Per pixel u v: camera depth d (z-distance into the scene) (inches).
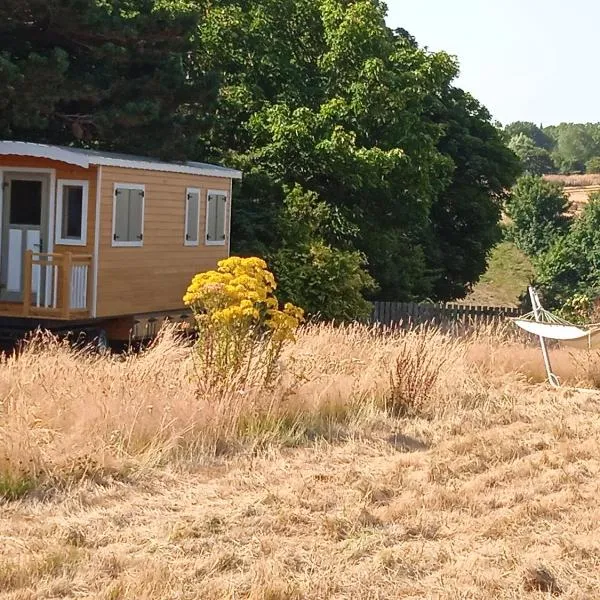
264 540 308.5
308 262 1064.2
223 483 378.0
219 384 469.7
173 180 839.1
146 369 479.2
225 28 1185.4
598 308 1045.2
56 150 721.0
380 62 1167.6
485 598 272.2
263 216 1100.5
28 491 346.3
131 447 398.0
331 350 633.0
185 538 309.1
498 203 1643.7
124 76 1020.5
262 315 498.3
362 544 312.0
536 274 2314.2
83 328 765.9
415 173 1205.7
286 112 1145.4
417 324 1140.5
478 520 349.1
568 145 6235.2
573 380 737.6
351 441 465.7
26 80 898.1
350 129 1179.9
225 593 263.7
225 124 1159.0
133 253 788.6
